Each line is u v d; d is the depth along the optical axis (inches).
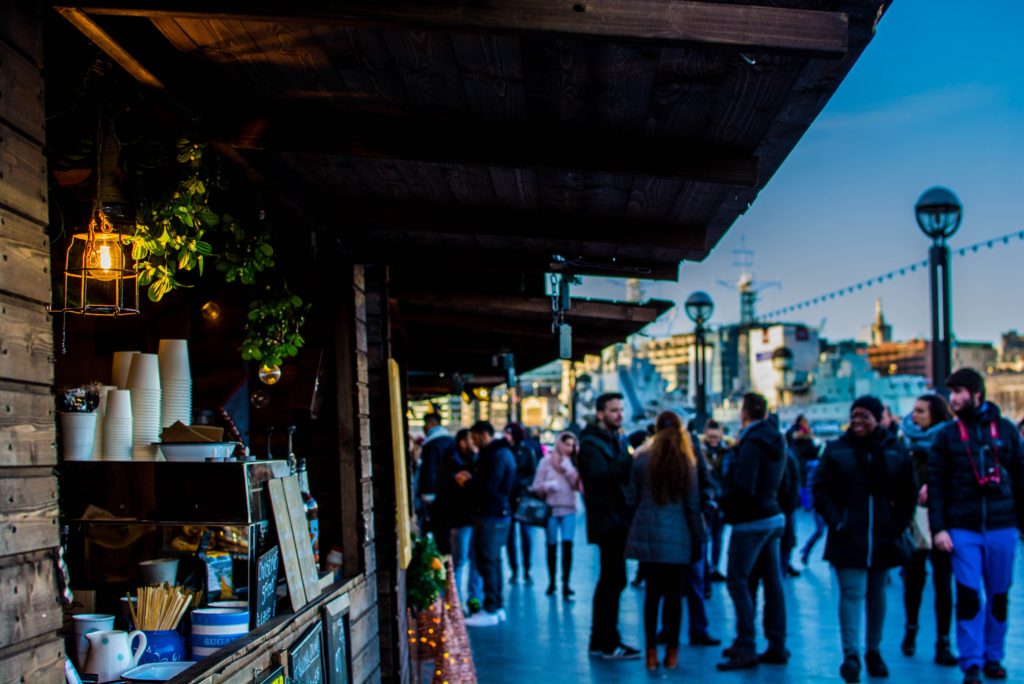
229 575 181.8
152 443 173.9
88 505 166.2
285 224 225.0
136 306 166.1
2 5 97.4
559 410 2549.2
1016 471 306.2
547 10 111.6
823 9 115.0
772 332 4953.3
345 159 173.2
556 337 252.8
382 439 265.3
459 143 158.1
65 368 203.6
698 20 111.7
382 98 147.9
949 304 484.1
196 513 165.2
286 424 235.5
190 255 168.1
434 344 410.6
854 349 6250.0
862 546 310.0
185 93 137.6
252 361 229.9
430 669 335.3
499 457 420.8
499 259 250.4
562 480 481.7
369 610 236.5
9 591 95.3
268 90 147.9
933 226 488.4
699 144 158.4
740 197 186.9
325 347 233.8
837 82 130.4
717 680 314.5
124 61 123.0
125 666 150.3
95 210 156.6
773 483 334.6
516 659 346.6
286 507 182.5
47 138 154.6
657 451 327.9
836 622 405.7
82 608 170.1
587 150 159.2
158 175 163.2
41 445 102.5
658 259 245.8
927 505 310.0
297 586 180.1
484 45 126.0
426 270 305.1
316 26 123.4
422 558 300.2
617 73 132.2
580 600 468.4
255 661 153.0
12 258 98.3
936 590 337.4
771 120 146.3
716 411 4207.7
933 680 311.7
